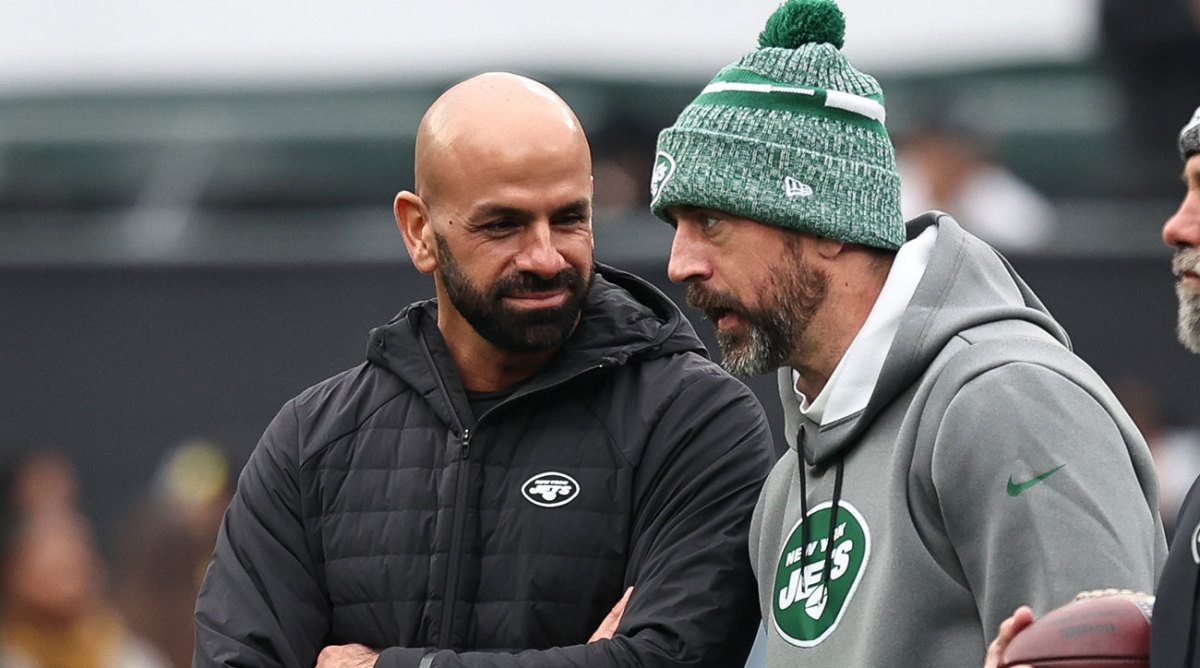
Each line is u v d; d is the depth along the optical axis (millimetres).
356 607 10664
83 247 23172
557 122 10328
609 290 11023
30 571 21016
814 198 9297
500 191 10164
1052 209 25828
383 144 27359
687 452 10578
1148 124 26062
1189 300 7969
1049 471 8273
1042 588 8133
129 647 20953
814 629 9219
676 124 9781
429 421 10828
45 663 20703
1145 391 20875
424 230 10719
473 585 10516
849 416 9289
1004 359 8648
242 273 22281
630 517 10578
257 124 27484
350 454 10891
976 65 27203
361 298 22109
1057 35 28688
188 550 21141
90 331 22422
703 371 10852
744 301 9461
